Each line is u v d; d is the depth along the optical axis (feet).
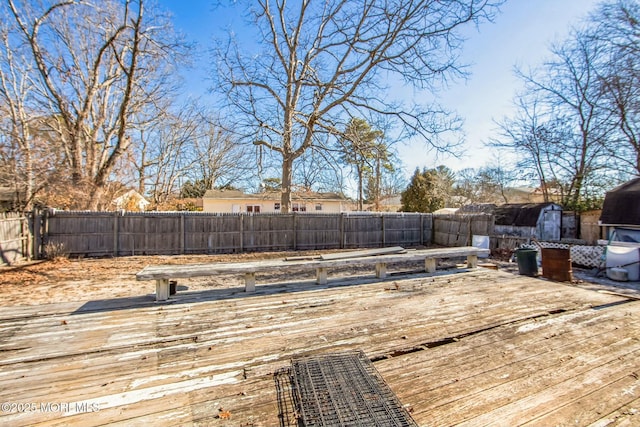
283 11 41.01
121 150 37.78
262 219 37.55
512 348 9.37
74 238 31.19
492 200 80.53
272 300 14.20
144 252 33.50
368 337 10.13
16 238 26.81
